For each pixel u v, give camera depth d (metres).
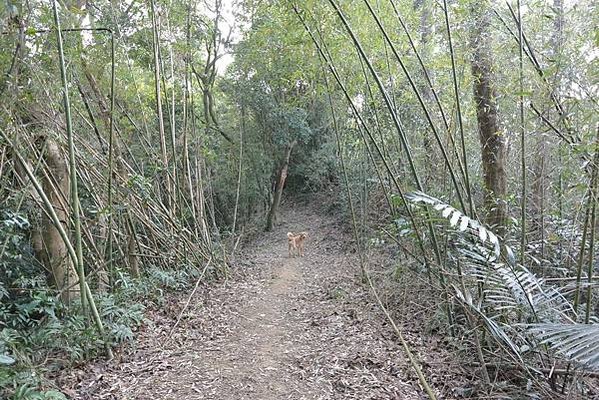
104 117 6.09
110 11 7.06
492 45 4.21
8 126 3.84
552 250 4.68
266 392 3.53
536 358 3.35
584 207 3.52
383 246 8.06
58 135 4.47
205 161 10.33
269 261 10.45
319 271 9.07
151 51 7.61
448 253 4.15
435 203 2.98
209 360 4.18
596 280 3.69
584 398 3.01
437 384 3.62
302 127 12.48
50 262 4.70
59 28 3.73
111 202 5.14
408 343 4.57
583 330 2.37
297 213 16.84
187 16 8.48
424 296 5.42
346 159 9.79
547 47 3.41
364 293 6.59
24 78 4.03
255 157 12.98
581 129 3.41
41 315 4.73
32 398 2.82
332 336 4.91
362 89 6.00
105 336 4.04
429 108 5.71
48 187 4.66
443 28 4.74
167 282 6.28
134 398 3.39
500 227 4.39
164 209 7.04
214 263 8.06
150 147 7.25
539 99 3.44
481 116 4.64
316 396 3.46
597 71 3.02
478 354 3.57
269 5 6.86
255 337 4.93
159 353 4.29
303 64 5.98
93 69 5.68
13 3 3.51
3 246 4.22
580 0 3.36
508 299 3.24
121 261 6.23
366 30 5.11
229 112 12.88
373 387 3.60
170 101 8.66
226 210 13.12
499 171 4.64
